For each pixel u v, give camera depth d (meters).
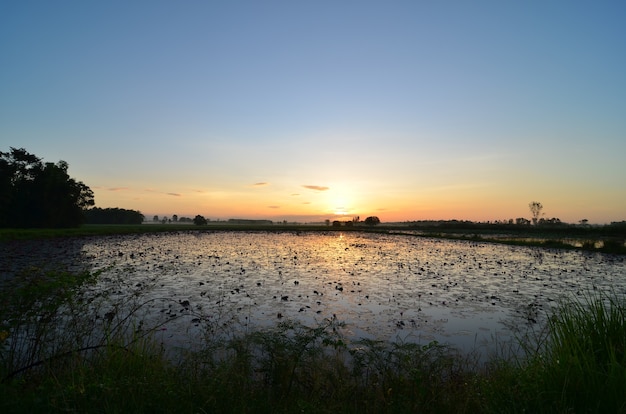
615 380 4.45
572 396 4.64
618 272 23.19
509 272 22.95
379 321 11.48
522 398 4.78
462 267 25.38
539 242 48.47
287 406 4.98
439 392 5.36
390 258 31.27
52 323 6.70
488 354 8.55
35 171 68.06
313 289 16.58
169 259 27.62
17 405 4.15
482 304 13.94
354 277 20.41
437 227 114.12
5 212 63.94
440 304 13.90
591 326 5.69
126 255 30.00
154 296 14.26
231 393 4.93
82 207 81.50
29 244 40.28
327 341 6.17
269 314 12.02
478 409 4.99
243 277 19.66
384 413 4.98
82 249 35.44
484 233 80.62
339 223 130.38
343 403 5.10
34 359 6.30
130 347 6.61
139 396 4.53
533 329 10.71
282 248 40.88
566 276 21.36
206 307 12.77
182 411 4.39
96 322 9.55
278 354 6.01
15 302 6.22
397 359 6.66
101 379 4.93
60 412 4.15
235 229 95.00
